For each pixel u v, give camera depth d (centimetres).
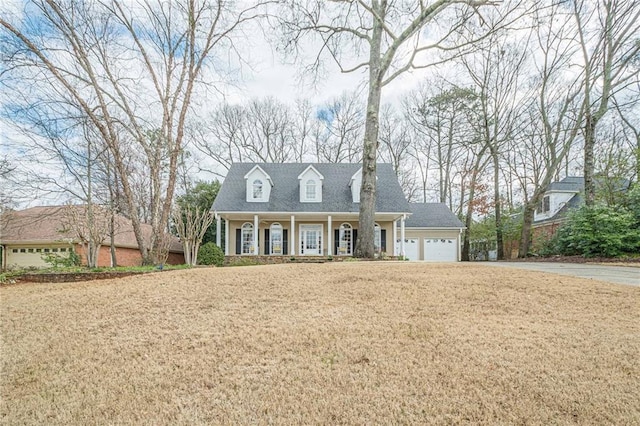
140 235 1205
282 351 352
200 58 1255
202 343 377
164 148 1370
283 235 1959
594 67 1509
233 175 2033
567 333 381
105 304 539
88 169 1511
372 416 245
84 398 280
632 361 313
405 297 533
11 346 389
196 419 246
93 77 1147
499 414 243
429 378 293
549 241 1658
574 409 247
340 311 471
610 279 706
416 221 2227
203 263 1392
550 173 1769
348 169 2123
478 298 526
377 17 1152
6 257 1705
